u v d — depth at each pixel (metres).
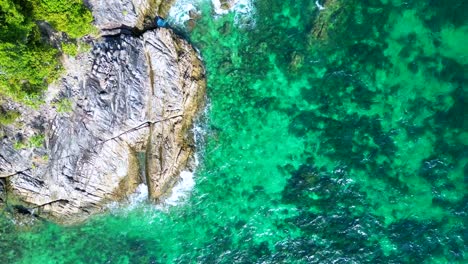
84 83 23.14
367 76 24.88
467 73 24.53
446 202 24.73
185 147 24.97
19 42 19.75
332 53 24.84
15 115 22.64
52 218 25.17
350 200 25.23
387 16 24.50
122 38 23.27
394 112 25.00
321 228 25.30
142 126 24.16
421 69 24.73
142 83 23.67
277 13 24.88
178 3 24.66
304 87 25.28
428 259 24.53
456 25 24.42
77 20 21.14
